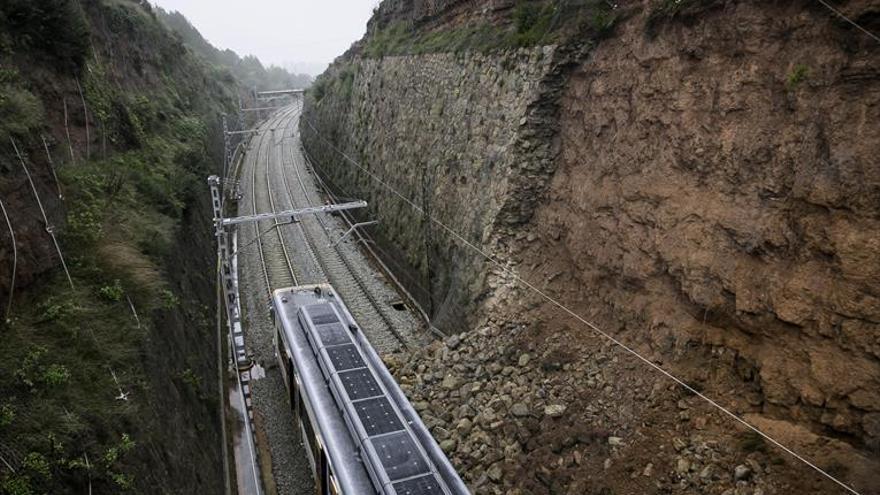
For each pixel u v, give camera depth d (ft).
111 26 101.65
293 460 49.75
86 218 48.03
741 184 37.35
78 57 64.90
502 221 58.54
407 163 86.58
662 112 44.39
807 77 33.86
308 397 43.52
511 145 58.59
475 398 48.14
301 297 59.77
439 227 71.72
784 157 34.65
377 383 42.27
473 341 54.29
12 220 37.04
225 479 45.03
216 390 54.90
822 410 31.42
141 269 46.55
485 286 57.93
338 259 94.07
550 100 56.95
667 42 44.52
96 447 29.07
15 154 40.98
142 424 32.99
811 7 34.32
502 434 43.80
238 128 198.90
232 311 66.90
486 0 76.64
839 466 29.66
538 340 50.65
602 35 52.29
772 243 34.65
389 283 86.02
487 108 65.31
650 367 41.75
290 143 209.15
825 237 31.91
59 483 26.05
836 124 31.94
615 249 47.75
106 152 65.92
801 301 32.68
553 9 60.64
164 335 43.73
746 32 38.06
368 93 117.91
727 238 37.78
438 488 32.53
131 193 60.23
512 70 61.82
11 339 33.22
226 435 51.39
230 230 108.88
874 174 29.91
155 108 101.65
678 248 41.14
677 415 38.19
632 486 35.99
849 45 32.04
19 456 26.08
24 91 49.16
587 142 53.52
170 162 83.61
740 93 38.11
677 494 34.35
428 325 71.15
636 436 38.50
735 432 34.94
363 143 114.42
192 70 177.68
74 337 35.40
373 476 33.94
